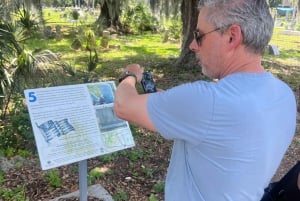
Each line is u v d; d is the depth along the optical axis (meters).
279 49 15.68
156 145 4.78
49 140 2.13
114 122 2.39
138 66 1.64
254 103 1.12
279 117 1.19
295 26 26.34
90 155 2.25
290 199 1.55
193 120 1.12
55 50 12.70
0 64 4.59
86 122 2.28
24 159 4.06
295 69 11.20
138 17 21.02
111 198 3.20
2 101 4.76
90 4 28.98
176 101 1.14
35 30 5.93
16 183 3.59
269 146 1.15
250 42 1.14
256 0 1.12
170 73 9.88
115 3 20.00
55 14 30.52
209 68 1.23
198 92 1.12
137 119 1.23
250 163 1.12
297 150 4.82
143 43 16.50
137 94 1.29
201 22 1.20
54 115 2.17
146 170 4.00
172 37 17.39
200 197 1.19
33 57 4.80
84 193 2.42
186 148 1.23
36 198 3.36
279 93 1.22
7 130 4.50
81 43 13.25
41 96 2.16
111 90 2.44
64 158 2.16
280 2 29.17
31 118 2.10
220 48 1.17
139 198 3.48
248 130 1.10
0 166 3.85
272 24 1.16
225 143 1.11
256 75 1.18
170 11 15.61
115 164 4.13
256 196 1.19
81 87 2.32
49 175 3.68
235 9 1.12
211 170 1.15
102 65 10.73
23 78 4.73
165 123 1.17
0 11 5.10
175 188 1.28
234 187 1.14
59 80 5.41
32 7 11.34
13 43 4.76
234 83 1.14
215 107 1.10
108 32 17.80
